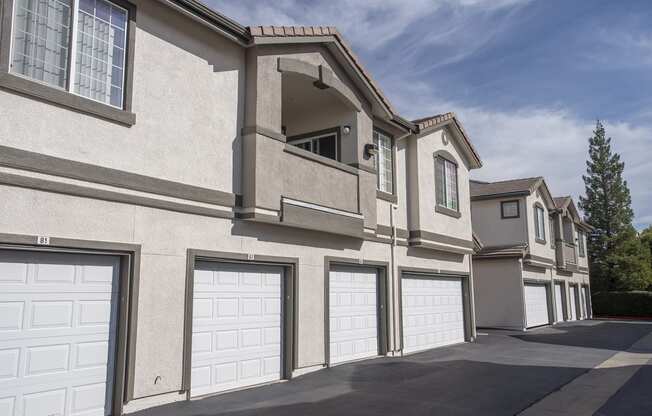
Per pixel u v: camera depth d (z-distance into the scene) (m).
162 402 7.96
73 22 7.36
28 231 6.54
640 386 10.30
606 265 41.88
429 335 15.61
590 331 23.19
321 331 11.21
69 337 6.99
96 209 7.32
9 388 6.36
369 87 12.58
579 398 9.16
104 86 7.68
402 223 14.55
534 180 26.19
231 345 9.35
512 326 23.48
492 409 8.13
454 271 17.12
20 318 6.54
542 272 27.06
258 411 7.72
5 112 6.43
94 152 7.34
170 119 8.50
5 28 6.51
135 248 7.74
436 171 16.23
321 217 10.84
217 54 9.48
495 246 25.06
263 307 10.08
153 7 8.43
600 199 45.66
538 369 12.05
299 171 10.51
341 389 9.40
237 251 9.42
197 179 8.84
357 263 12.54
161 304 8.05
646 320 32.69
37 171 6.64
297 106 12.82
